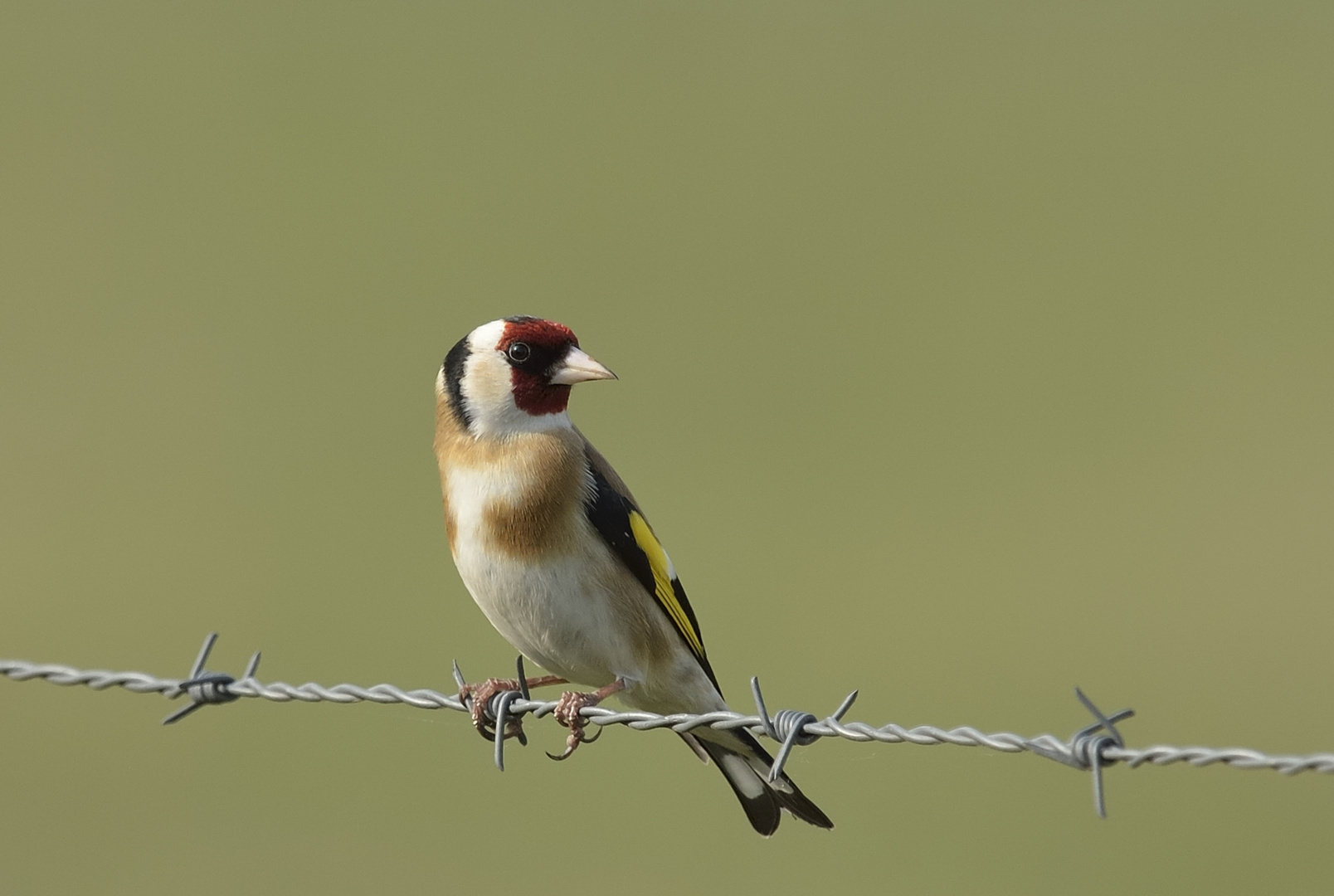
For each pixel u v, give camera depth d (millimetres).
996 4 28062
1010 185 22094
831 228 20797
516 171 22516
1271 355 16938
